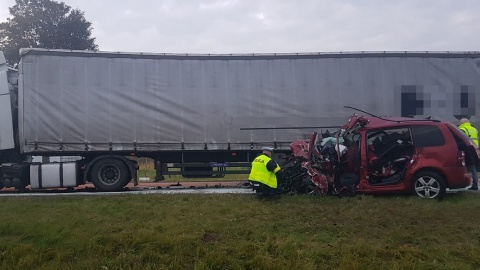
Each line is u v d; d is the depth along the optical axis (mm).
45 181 12820
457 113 13047
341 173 10109
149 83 12852
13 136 12719
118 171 12953
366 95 12992
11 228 7562
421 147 9641
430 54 13125
